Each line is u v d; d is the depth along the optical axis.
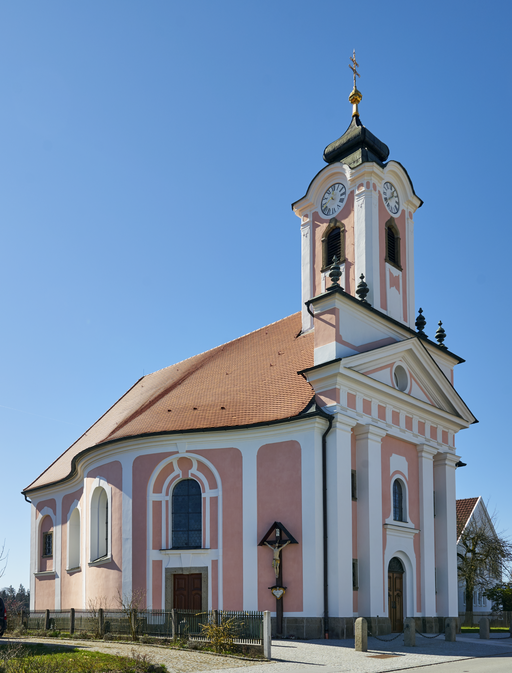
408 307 35.09
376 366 29.92
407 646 23.52
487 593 56.16
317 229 35.53
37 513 41.78
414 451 31.91
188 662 18.16
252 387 31.11
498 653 22.27
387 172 35.00
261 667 17.56
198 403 31.62
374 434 28.47
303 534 26.05
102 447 31.83
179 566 28.27
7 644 21.09
